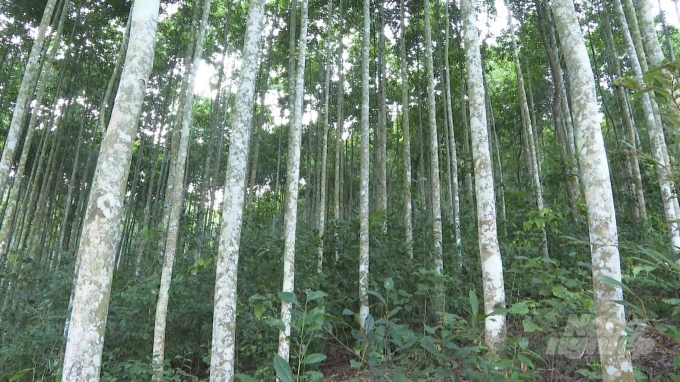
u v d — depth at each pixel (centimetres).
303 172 2106
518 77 1102
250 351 659
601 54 1480
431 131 927
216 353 418
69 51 1262
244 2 1488
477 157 453
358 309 782
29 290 841
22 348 657
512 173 1681
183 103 986
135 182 1579
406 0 1359
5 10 1167
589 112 282
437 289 613
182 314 756
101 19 1250
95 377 245
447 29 1227
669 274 447
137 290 746
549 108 1764
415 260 794
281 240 827
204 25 785
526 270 536
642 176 1019
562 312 394
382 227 945
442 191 1647
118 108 283
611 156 1033
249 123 494
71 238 1858
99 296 253
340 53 1268
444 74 1420
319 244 827
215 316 431
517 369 320
